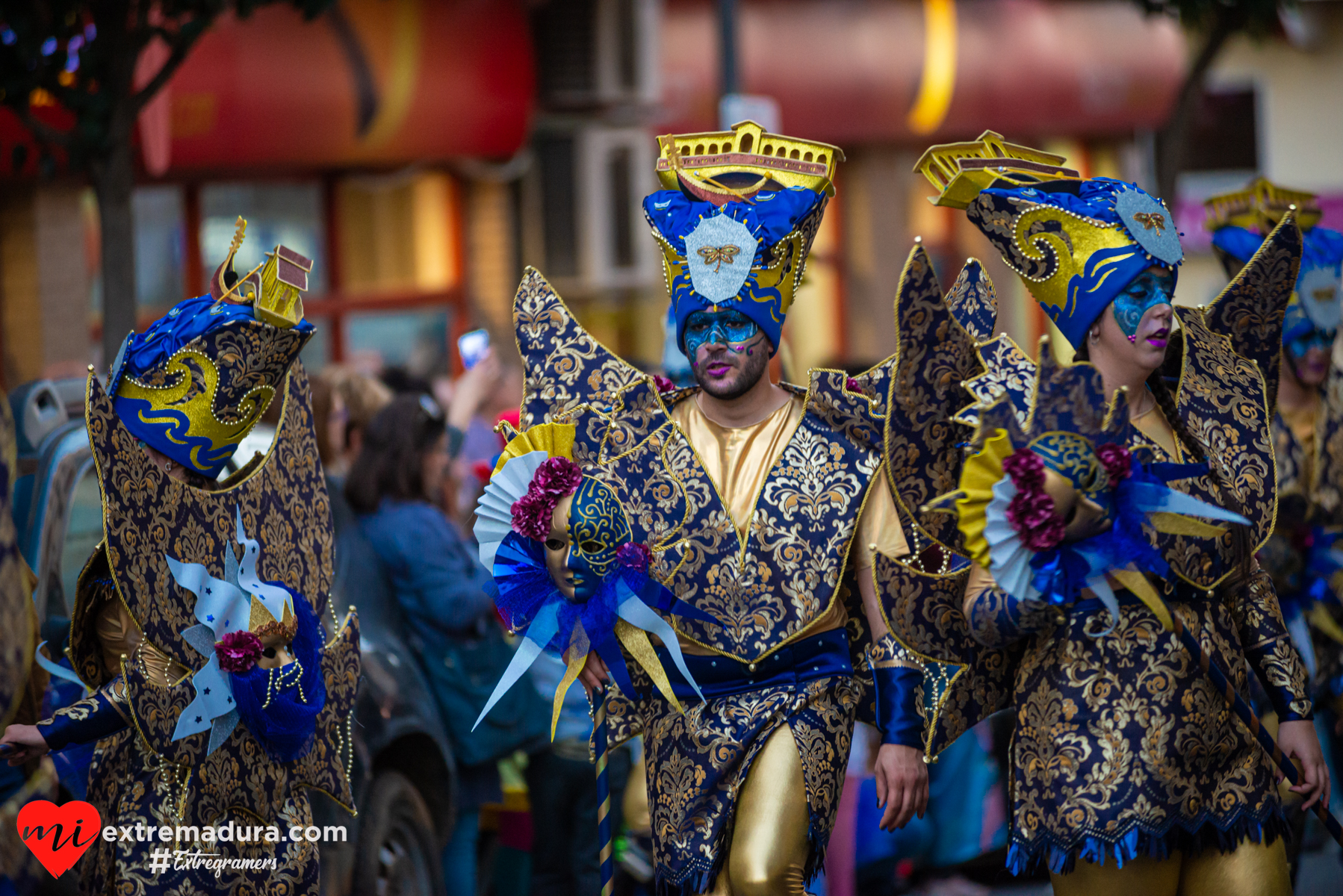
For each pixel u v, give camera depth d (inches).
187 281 792.3
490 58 844.0
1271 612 268.8
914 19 1054.4
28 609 299.4
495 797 389.4
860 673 287.4
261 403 271.4
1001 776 457.4
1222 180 1409.9
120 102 437.7
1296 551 370.6
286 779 277.3
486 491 277.9
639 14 945.5
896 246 1112.8
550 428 277.1
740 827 262.7
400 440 379.6
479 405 476.7
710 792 269.0
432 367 899.4
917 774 271.9
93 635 264.1
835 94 1027.3
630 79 941.2
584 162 949.8
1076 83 1088.2
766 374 283.7
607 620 271.7
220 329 262.2
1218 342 280.4
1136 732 252.5
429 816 367.9
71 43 463.8
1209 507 249.8
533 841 409.1
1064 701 257.3
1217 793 256.8
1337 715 380.8
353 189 861.2
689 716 273.4
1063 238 259.8
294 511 291.1
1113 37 1103.6
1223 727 256.4
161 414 261.6
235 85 741.3
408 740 364.2
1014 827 265.0
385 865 345.1
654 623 270.2
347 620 299.3
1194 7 654.5
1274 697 267.0
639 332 974.4
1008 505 245.8
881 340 1111.0
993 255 1130.0
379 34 796.0
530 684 392.8
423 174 890.1
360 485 378.3
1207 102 1405.0
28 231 705.6
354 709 303.6
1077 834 253.4
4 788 289.3
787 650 273.9
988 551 248.4
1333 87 1406.3
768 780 264.2
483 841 420.2
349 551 365.1
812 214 276.2
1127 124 1121.4
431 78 816.9
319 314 849.5
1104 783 252.4
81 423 329.4
